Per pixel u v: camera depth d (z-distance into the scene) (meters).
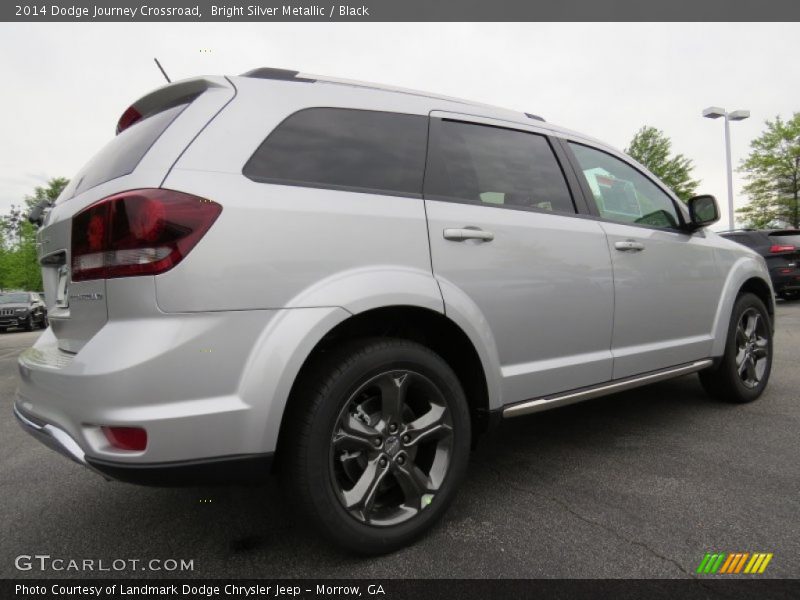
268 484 2.68
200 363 1.63
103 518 2.36
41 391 1.83
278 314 1.77
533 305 2.46
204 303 1.65
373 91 2.31
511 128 2.73
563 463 2.82
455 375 2.16
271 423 1.72
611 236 2.88
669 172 25.48
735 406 3.83
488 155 2.57
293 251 1.82
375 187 2.12
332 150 2.07
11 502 2.56
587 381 2.72
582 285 2.67
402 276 2.03
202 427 1.63
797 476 2.57
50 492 2.67
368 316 2.04
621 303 2.88
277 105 2.01
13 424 4.15
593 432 3.33
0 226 41.19
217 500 2.51
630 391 4.38
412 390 2.12
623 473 2.66
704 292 3.47
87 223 1.73
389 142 2.24
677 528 2.10
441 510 2.08
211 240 1.68
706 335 3.52
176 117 1.88
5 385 6.09
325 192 1.97
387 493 2.09
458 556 1.94
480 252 2.29
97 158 2.23
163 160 1.73
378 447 1.95
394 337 2.14
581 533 2.08
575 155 3.00
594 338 2.75
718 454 2.88
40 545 2.14
